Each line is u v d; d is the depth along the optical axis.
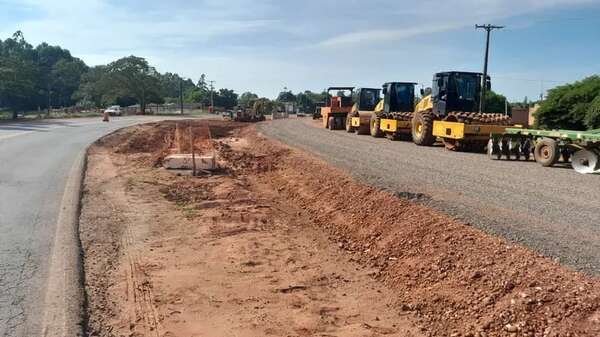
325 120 38.34
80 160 18.75
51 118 56.38
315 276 8.10
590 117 27.55
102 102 99.75
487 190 11.38
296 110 97.50
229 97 137.88
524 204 9.92
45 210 10.91
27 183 13.84
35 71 60.25
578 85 30.31
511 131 16.98
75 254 8.23
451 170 14.55
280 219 11.62
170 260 8.57
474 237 7.79
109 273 7.80
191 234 10.11
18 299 6.47
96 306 6.61
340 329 6.35
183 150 24.42
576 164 14.38
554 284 6.03
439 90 22.47
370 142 24.91
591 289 5.77
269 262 8.68
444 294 6.79
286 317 6.64
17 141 25.08
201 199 13.38
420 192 11.02
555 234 7.84
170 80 164.25
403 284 7.59
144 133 34.53
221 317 6.57
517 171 14.33
